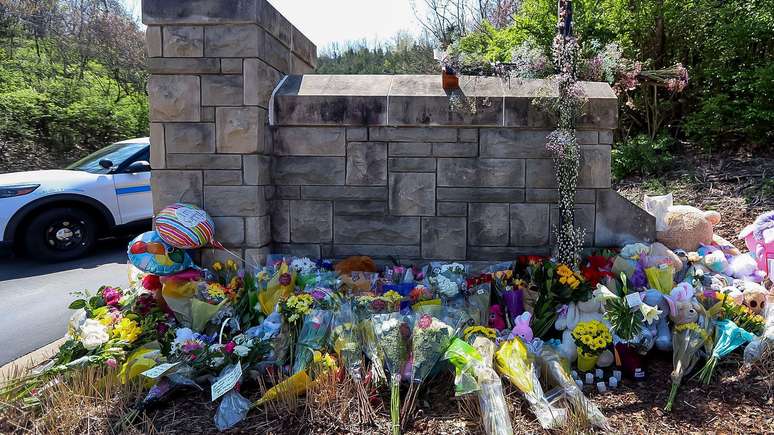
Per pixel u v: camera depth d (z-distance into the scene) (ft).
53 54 58.13
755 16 24.02
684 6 24.93
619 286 10.64
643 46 25.77
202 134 11.91
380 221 12.71
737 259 12.23
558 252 11.81
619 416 8.19
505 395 8.41
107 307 10.69
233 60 11.66
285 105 12.42
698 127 23.98
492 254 12.61
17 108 43.21
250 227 12.02
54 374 9.07
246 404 8.34
